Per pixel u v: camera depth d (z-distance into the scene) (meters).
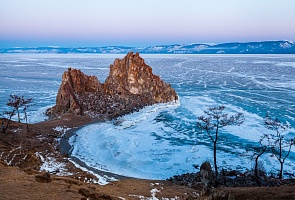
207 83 152.38
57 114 84.56
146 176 43.44
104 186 34.28
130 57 109.56
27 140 56.41
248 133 64.25
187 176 42.59
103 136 63.28
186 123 74.75
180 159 50.38
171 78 175.50
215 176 41.25
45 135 62.06
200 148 55.84
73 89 93.81
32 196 21.20
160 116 83.31
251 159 48.44
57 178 29.06
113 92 102.06
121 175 43.62
